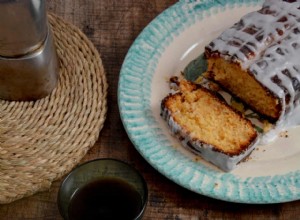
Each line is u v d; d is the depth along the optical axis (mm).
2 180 574
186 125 602
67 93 640
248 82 629
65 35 687
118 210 534
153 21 684
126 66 646
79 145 599
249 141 589
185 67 666
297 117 628
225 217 567
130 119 606
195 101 627
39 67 608
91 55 669
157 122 613
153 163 572
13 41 578
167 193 583
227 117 614
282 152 601
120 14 722
